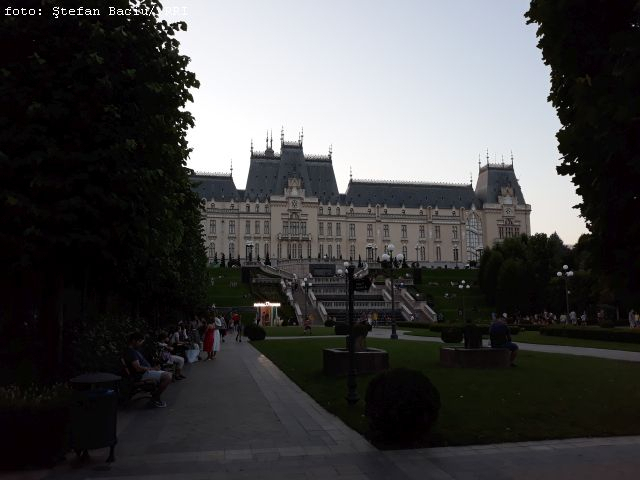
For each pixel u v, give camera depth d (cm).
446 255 17275
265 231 15962
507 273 8456
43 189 1115
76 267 1300
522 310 8362
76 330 1486
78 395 923
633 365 2211
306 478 824
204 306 4659
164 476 843
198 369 2359
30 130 1110
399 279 10269
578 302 7319
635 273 817
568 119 925
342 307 8106
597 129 721
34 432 893
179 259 2741
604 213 814
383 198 17250
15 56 1195
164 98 1346
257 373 2205
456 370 2031
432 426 1076
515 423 1154
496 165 18138
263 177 16488
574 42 846
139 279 2052
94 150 1170
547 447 989
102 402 925
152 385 1434
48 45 1188
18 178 1123
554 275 8275
